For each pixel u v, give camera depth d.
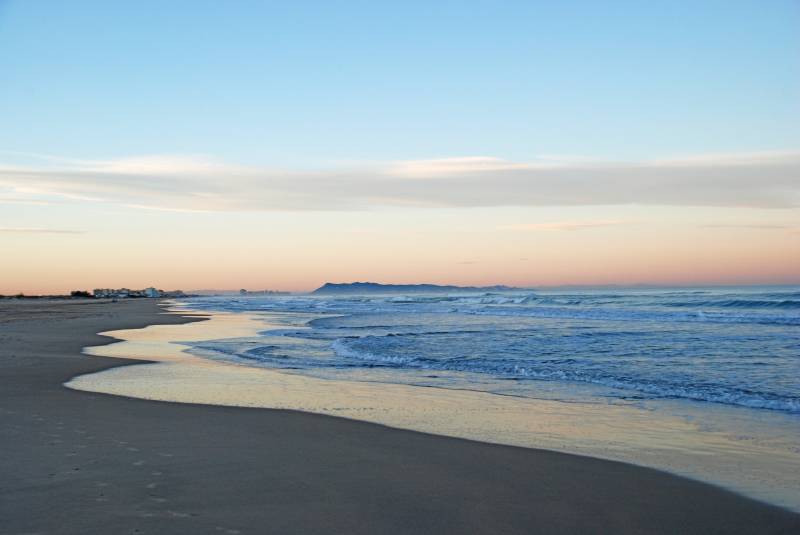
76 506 5.02
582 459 6.95
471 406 10.23
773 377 12.66
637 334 22.86
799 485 6.06
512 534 4.74
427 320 35.78
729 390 11.29
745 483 6.10
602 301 54.84
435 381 13.03
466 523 4.93
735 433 8.27
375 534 4.64
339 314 49.09
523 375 13.78
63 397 10.34
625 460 6.93
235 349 20.00
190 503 5.18
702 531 4.90
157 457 6.61
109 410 9.23
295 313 53.25
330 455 6.94
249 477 5.99
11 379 12.52
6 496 5.23
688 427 8.66
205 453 6.85
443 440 7.79
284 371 14.62
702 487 5.97
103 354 17.98
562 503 5.47
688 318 32.19
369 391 11.74
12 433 7.59
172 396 10.85
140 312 53.62
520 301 63.03
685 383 12.16
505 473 6.36
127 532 4.48
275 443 7.44
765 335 21.56
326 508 5.18
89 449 6.87
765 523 5.07
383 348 19.58
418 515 5.08
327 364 15.99
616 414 9.55
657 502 5.54
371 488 5.77
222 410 9.54
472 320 34.78
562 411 9.81
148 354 18.31
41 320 37.28
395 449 7.29
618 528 4.92
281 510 5.09
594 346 19.06
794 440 7.89
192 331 29.09
